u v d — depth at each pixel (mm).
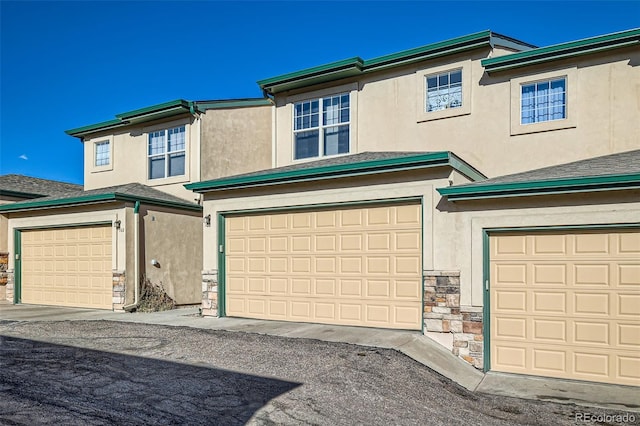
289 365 7414
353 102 13859
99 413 5578
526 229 8523
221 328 10492
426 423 5797
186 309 14828
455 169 9648
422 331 9477
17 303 16609
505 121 11891
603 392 7535
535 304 8461
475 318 8797
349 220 10656
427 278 9406
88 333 10211
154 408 5758
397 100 13320
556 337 8266
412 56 12859
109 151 18438
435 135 12727
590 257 8102
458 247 9117
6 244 17266
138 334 9969
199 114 15930
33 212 16375
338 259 10727
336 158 13461
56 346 8938
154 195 15336
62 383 6680
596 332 7992
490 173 11938
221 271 12375
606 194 7910
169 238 15227
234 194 12188
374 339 9047
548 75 11492
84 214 14961
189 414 5594
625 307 7816
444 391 7090
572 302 8188
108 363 7699
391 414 5902
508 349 8602
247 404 5902
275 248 11641
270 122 15938
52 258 15961
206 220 12586
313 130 14547
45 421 5285
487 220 8859
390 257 10078
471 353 8781
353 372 7125
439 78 12914
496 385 7930
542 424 6188
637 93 10695
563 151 11227
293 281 11312
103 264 14555
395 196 9953
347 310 10531
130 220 14070
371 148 13609
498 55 12258
